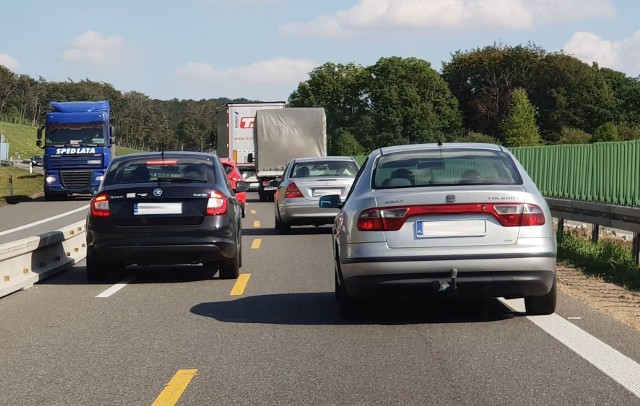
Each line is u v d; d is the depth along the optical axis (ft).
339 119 401.90
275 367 22.50
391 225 26.81
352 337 26.35
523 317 29.09
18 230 77.10
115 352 24.73
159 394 19.98
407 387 20.18
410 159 29.71
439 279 26.58
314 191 65.98
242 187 46.96
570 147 69.97
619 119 367.45
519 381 20.57
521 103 344.49
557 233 55.67
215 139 161.68
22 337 27.22
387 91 360.69
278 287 38.17
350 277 27.40
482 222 26.73
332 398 19.35
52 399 19.76
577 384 20.18
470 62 390.42
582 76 371.76
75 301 34.78
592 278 39.50
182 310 32.12
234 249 40.19
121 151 590.14
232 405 18.94
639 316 29.19
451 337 26.02
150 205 39.06
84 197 142.10
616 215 45.65
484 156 29.76
